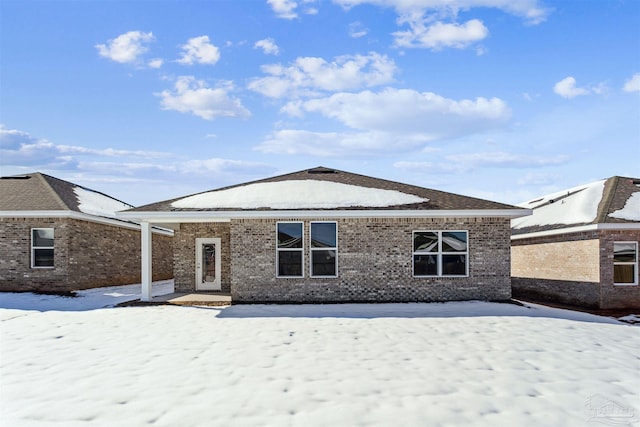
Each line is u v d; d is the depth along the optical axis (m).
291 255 15.27
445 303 14.78
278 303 15.02
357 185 17.58
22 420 5.83
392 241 15.23
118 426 5.67
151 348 9.34
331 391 6.89
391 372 7.82
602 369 8.12
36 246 17.78
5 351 9.13
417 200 16.02
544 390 7.05
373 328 11.26
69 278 17.73
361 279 15.15
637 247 15.70
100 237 20.20
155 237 25.89
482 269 15.22
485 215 15.14
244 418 5.92
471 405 6.42
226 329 11.16
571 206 19.16
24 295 16.92
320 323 11.85
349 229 15.26
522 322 12.03
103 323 11.97
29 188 19.72
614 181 19.25
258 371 7.82
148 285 15.63
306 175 19.14
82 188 23.53
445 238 15.28
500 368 8.10
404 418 5.97
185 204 16.02
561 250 18.03
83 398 6.56
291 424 5.76
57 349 9.28
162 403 6.38
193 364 8.21
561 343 9.92
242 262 15.24
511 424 5.85
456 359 8.64
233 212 15.05
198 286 18.36
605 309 15.55
